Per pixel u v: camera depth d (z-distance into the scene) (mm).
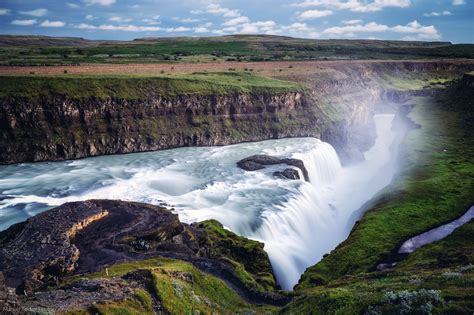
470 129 139625
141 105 119250
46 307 31062
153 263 47500
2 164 99125
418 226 70438
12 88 106000
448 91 186250
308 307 37562
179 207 74500
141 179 89688
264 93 139250
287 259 66438
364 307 33125
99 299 33312
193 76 141000
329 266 59906
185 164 103125
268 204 78438
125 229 57312
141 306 33844
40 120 105812
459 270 41625
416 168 102625
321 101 154125
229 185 88188
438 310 30125
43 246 50625
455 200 81188
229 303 42844
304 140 131250
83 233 56375
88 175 91500
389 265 58062
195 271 45594
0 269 45844
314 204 87812
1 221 66312
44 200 75375
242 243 61500
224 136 127438
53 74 122688
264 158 103625
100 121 113062
